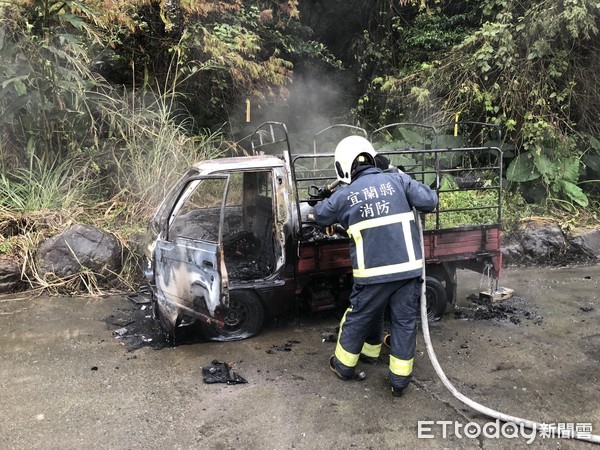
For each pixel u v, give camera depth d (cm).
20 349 390
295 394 326
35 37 594
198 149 692
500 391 329
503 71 761
